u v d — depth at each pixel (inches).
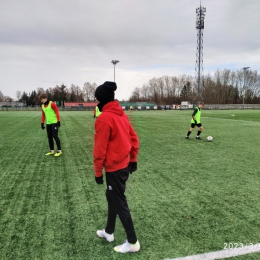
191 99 3560.5
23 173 207.8
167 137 421.1
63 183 183.5
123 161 97.3
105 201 151.3
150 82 3912.4
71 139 391.2
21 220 127.2
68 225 122.4
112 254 99.4
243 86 3248.0
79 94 3902.6
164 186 177.6
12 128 548.7
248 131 506.6
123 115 99.8
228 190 169.5
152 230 117.4
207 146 335.0
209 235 112.8
